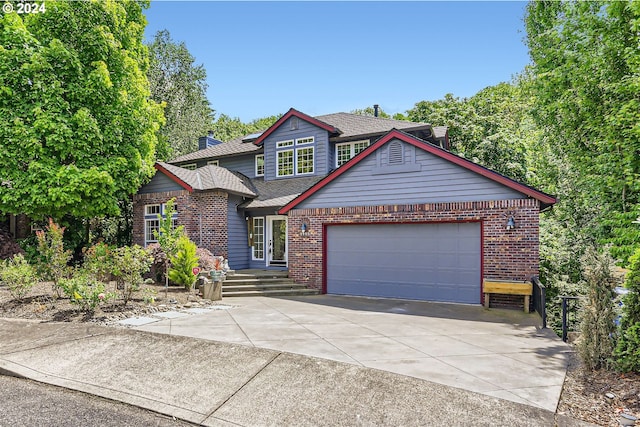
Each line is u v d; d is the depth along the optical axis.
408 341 6.91
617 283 5.55
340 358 5.78
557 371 5.36
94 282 9.79
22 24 13.12
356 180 12.86
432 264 11.73
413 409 4.27
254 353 5.98
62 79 13.57
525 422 3.97
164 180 16.25
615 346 5.29
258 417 4.27
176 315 9.08
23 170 13.33
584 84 11.62
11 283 9.26
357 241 12.91
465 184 11.24
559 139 15.41
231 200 16.33
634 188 9.21
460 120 24.81
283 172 18.58
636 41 9.97
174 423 4.23
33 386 5.23
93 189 13.73
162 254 13.59
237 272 14.91
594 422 3.97
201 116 35.91
